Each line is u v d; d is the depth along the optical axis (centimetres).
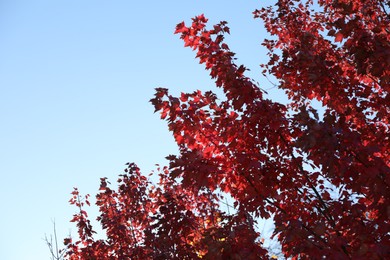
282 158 572
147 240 865
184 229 709
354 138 464
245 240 510
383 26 621
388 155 555
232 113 565
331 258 437
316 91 624
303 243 463
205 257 500
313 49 667
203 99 566
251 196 554
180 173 528
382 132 559
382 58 516
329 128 455
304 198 576
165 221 720
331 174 470
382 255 426
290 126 565
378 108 589
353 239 505
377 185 466
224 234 512
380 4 659
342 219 504
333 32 579
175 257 686
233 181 558
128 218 1098
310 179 573
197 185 534
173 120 550
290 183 559
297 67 620
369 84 703
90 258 1062
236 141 569
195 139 557
